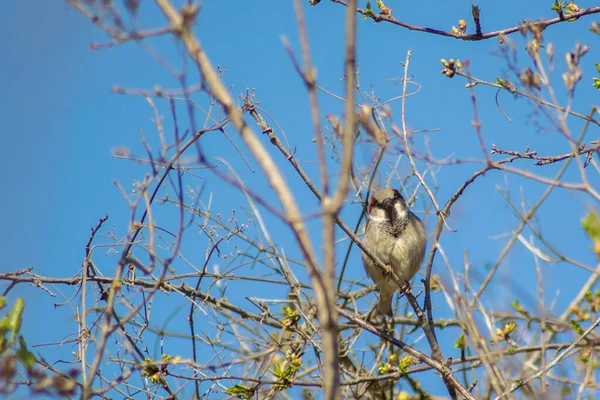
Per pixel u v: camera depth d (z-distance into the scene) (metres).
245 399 10.62
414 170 9.80
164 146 8.08
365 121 7.55
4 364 6.19
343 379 11.90
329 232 5.11
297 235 5.18
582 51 7.23
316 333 11.81
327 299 5.09
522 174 7.46
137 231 10.25
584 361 8.95
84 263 9.85
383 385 13.10
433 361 9.98
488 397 10.34
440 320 13.66
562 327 10.21
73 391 7.11
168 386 10.26
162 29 5.28
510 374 8.83
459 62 10.12
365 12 10.60
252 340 11.53
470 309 8.05
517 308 10.06
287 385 10.43
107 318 7.33
